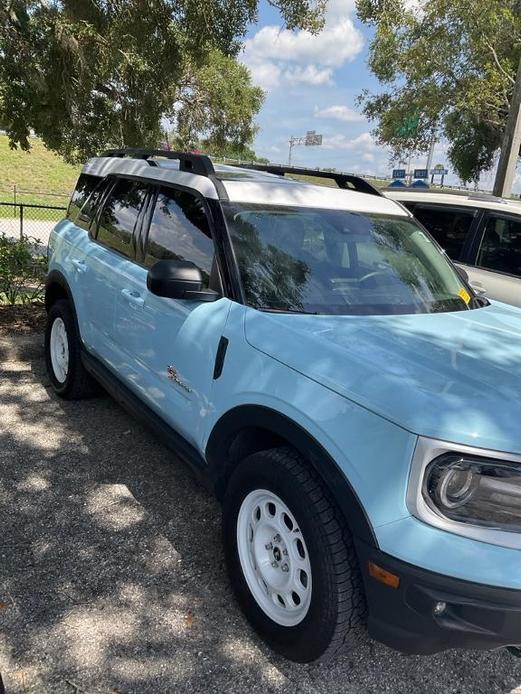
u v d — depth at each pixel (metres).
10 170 32.09
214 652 2.55
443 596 1.97
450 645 2.05
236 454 2.89
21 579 2.88
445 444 1.99
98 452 4.18
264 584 2.61
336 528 2.22
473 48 11.51
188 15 10.22
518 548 1.97
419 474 2.01
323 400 2.30
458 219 6.76
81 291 4.47
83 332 4.48
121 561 3.08
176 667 2.46
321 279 3.14
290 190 3.55
